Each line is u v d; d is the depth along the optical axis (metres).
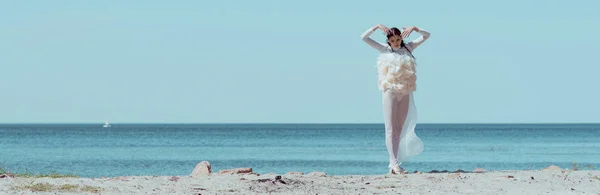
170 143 79.25
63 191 11.12
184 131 151.12
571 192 11.39
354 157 50.12
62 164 42.25
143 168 39.44
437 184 12.15
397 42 13.78
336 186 11.95
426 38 13.97
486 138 98.12
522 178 12.80
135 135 113.94
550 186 11.95
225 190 11.38
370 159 47.56
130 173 35.44
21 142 80.44
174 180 12.31
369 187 11.88
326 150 61.19
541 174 13.34
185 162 45.09
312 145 72.62
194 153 56.84
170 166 41.19
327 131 152.12
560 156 50.66
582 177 12.91
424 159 46.88
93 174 34.44
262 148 66.00
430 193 11.27
